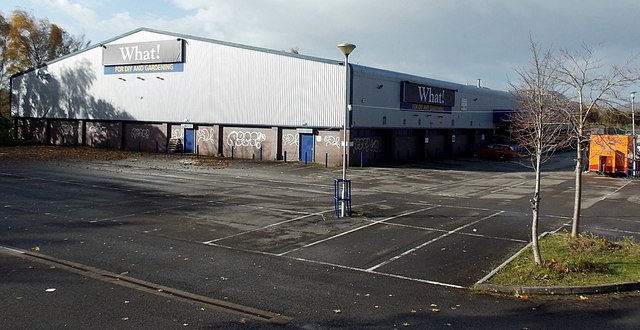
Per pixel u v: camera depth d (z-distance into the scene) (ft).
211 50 144.56
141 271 35.55
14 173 94.43
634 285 33.06
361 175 109.50
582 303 30.48
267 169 116.16
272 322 26.58
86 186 79.30
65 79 173.68
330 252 42.50
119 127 163.12
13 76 185.88
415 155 159.22
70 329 24.88
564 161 168.04
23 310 27.32
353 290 32.53
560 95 43.83
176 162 126.41
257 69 137.90
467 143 189.98
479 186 93.76
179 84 150.71
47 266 36.04
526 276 34.53
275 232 49.78
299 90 131.75
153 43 153.48
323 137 130.21
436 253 42.45
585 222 57.52
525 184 97.40
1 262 36.73
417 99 150.41
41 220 52.70
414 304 29.99
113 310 27.73
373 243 45.85
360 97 128.67
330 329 25.76
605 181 103.40
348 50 62.44
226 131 144.66
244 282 33.68
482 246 44.88
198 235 47.73
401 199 74.59
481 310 29.09
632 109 50.37
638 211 65.62
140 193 73.46
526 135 91.40
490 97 201.46
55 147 163.84
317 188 85.56
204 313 27.68
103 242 43.88
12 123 176.96
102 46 163.84
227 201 68.18
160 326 25.59
